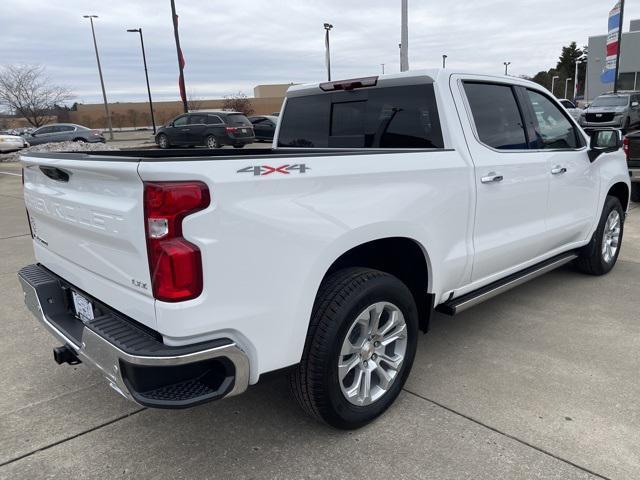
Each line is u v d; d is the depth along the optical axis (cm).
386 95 359
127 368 214
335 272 272
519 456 257
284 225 229
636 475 243
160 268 205
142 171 202
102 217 229
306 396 260
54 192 270
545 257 432
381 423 288
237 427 289
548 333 398
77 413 306
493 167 345
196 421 295
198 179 204
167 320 208
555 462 252
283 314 235
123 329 228
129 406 313
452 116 330
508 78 380
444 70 336
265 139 2498
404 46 1286
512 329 407
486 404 304
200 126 2128
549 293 483
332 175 250
